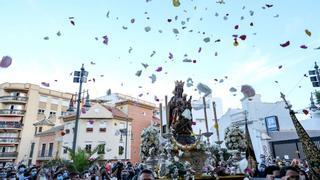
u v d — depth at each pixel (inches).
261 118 1139.9
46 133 1801.2
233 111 1259.2
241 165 553.6
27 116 2044.8
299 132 197.5
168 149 530.0
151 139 603.2
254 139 1076.5
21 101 2074.3
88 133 1531.7
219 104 1790.1
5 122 2001.7
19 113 2041.1
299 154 980.6
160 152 573.3
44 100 2186.3
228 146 690.8
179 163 465.4
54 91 2267.5
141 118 1758.1
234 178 448.5
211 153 602.2
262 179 460.8
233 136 685.3
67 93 2325.3
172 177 435.5
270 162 711.7
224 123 1267.2
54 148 1679.4
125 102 1743.4
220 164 581.0
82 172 573.3
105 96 2034.9
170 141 551.2
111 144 1508.4
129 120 1656.0
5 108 2070.6
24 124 2017.7
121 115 1638.8
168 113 637.3
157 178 441.4
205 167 535.8
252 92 600.4
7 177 479.8
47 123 2000.5
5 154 1900.8
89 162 644.1
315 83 706.8
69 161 645.3
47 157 1697.8
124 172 592.7
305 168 414.3
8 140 1957.4
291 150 1032.8
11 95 2101.4
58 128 1739.7
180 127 596.4
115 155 1492.4
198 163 537.6
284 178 181.8
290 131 1072.8
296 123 201.3
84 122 1549.0
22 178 467.5
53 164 617.6
